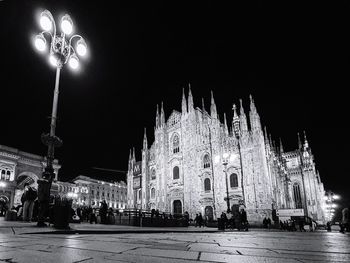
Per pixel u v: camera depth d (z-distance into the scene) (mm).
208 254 4559
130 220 24438
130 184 72438
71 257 4020
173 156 62500
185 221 33750
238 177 49406
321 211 73000
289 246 6211
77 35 19969
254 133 49125
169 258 4047
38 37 17391
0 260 3727
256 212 44594
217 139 54969
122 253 4531
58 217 11125
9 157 58656
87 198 94000
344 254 4688
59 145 15148
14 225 12586
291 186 79562
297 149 90812
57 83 16031
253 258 4125
